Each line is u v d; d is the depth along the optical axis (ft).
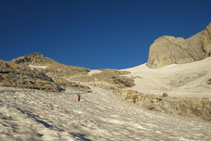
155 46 323.78
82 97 76.74
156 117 54.85
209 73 168.45
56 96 60.54
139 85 193.57
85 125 24.64
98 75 228.02
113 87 164.96
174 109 76.84
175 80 197.16
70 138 16.40
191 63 246.06
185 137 26.81
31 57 355.15
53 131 17.74
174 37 310.65
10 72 69.26
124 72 263.08
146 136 24.16
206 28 245.04
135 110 66.18
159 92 126.11
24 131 16.05
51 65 308.60
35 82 73.10
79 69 269.44
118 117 39.40
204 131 37.19
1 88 50.26
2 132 14.40
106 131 23.22
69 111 35.19
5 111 22.27
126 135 22.91
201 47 251.19
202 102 73.56
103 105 63.62
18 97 39.83
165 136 25.96
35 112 26.78
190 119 64.54
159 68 286.66
